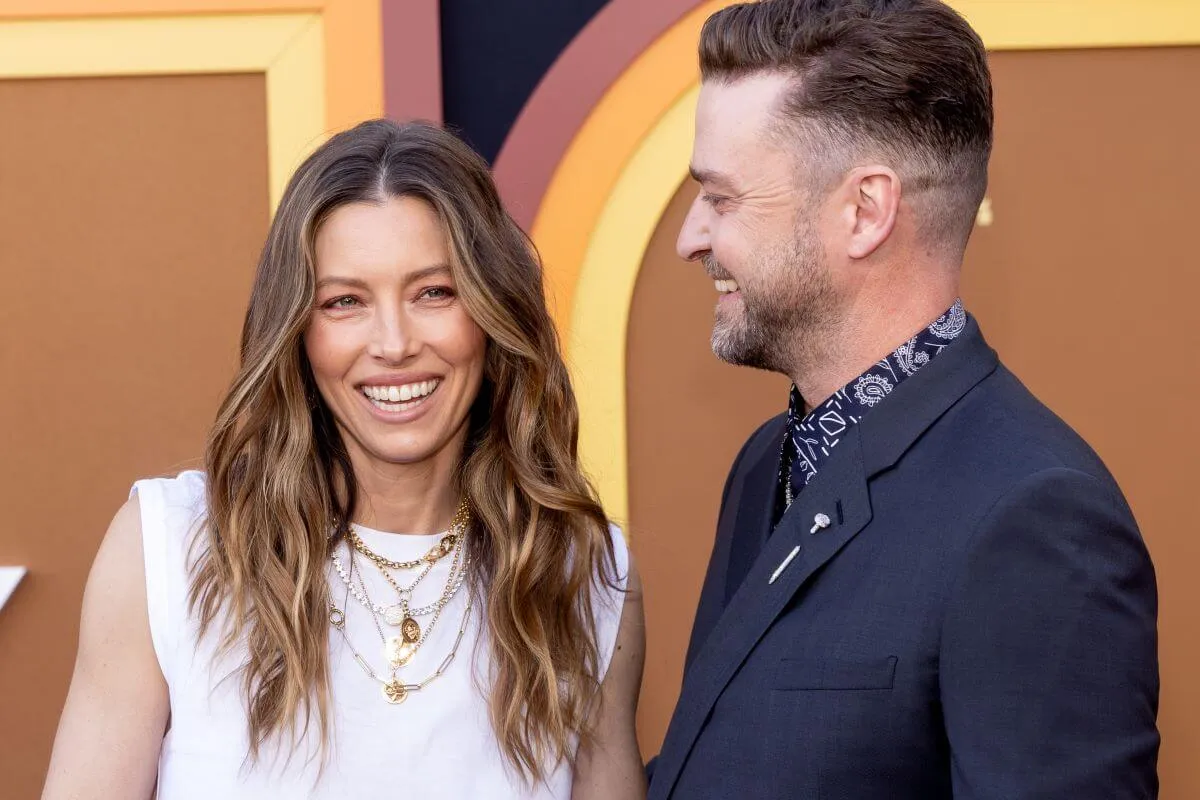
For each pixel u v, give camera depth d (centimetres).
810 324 355
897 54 342
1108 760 289
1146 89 642
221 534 361
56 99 637
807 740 320
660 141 650
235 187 639
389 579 379
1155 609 310
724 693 342
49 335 643
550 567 390
